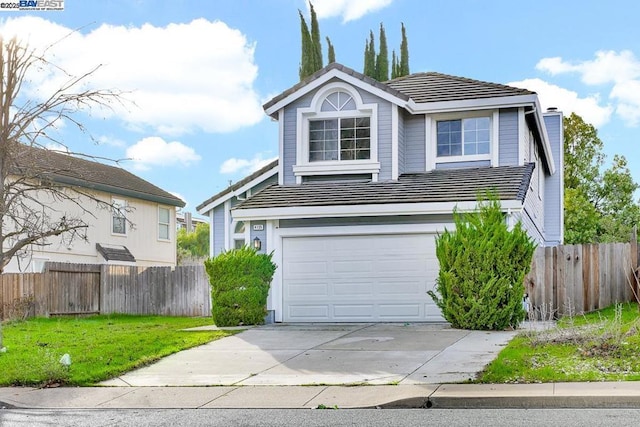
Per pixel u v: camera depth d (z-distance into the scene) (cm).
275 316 1686
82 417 790
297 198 1706
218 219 2262
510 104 1797
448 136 1886
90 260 2645
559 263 1634
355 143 1834
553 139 2559
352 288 1662
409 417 750
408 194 1647
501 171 1756
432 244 1622
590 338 1089
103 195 2736
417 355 1107
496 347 1150
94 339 1345
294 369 1049
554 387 840
